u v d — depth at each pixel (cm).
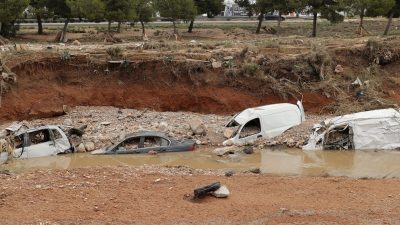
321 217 1280
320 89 2914
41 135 2261
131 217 1284
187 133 2395
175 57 3061
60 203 1384
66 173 1759
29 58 2958
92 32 5416
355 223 1237
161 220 1265
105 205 1372
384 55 3177
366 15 5088
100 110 2845
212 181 1653
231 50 3228
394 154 2098
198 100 2911
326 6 5006
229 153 2155
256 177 1748
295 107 2388
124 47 3419
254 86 2930
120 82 2986
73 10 4641
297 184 1633
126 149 2195
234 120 2384
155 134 2234
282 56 3089
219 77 2975
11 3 4347
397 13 5028
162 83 2975
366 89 2911
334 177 1780
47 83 2917
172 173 1808
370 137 2159
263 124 2288
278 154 2142
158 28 6116
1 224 1225
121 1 4662
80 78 2984
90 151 2261
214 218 1280
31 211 1316
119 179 1664
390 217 1284
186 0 5094
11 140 2181
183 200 1434
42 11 5166
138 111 2841
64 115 2798
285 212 1317
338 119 2216
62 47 3412
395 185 1619
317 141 2181
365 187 1589
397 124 2169
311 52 3080
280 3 5588
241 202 1420
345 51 3195
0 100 2731
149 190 1527
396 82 3042
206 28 6053
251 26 6328
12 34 4962
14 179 1670
